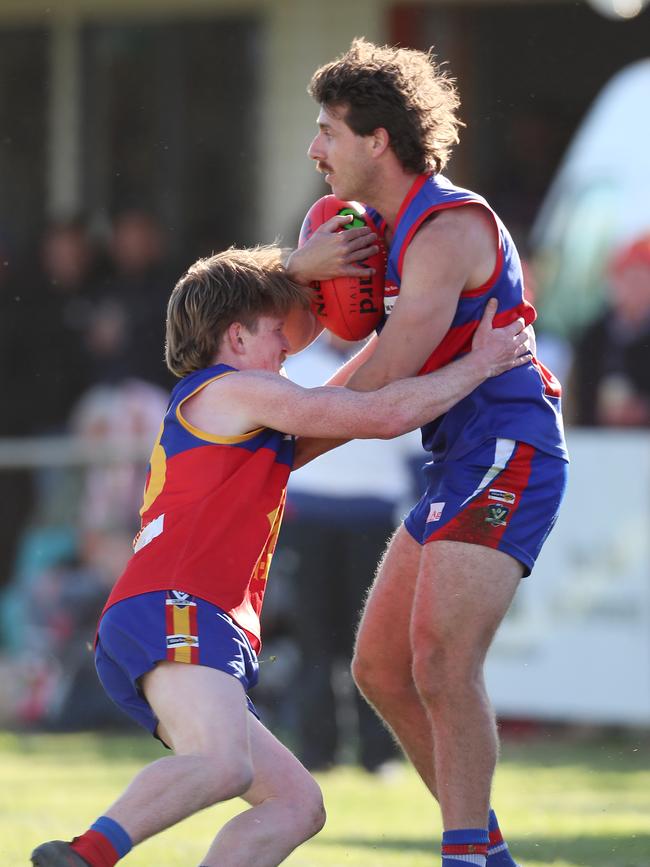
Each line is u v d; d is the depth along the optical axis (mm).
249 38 45688
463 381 13828
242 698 12891
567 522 29969
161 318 38094
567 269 31578
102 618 13500
